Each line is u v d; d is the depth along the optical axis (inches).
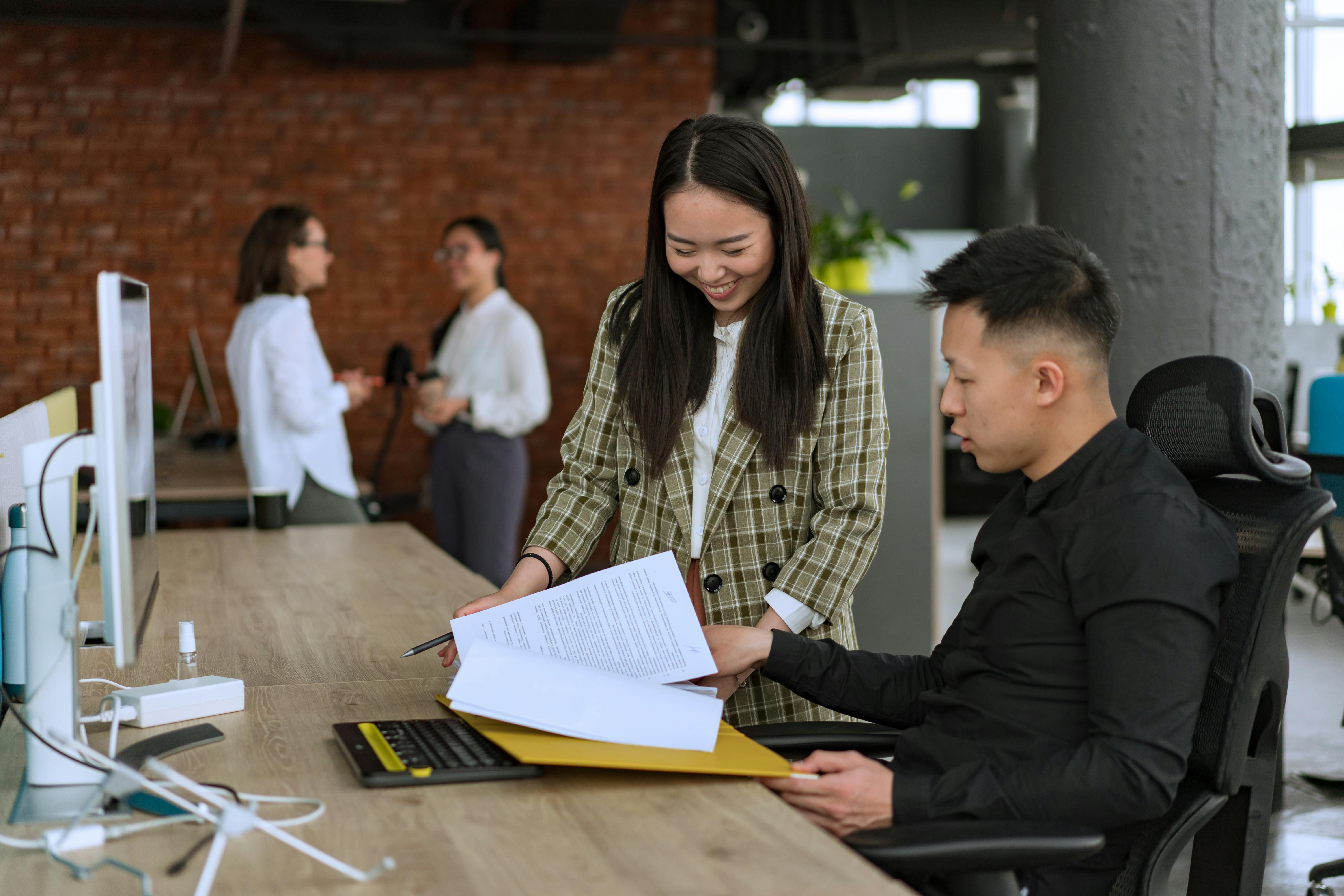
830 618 67.2
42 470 48.6
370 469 262.5
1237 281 110.3
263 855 41.3
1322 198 291.6
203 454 205.8
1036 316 51.0
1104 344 51.8
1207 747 52.4
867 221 234.2
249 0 229.9
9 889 38.9
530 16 245.6
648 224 68.4
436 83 261.1
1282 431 59.5
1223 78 108.4
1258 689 51.9
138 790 44.9
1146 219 110.4
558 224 268.1
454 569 106.1
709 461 70.1
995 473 54.7
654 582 61.6
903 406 173.9
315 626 82.2
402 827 43.8
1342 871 98.1
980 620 54.5
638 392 69.5
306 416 140.7
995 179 376.8
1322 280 292.2
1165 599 47.4
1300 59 303.6
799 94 364.8
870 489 66.9
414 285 263.0
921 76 336.5
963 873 46.0
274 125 254.7
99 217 248.7
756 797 46.9
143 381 54.4
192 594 94.3
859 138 376.8
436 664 70.9
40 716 48.8
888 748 61.1
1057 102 115.1
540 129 265.9
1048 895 53.2
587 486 73.9
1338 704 166.4
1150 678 47.1
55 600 48.6
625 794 47.3
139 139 249.1
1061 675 51.1
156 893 38.2
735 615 70.0
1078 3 112.1
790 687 62.7
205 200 252.8
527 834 43.0
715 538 69.7
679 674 58.3
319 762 51.8
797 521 69.6
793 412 66.8
